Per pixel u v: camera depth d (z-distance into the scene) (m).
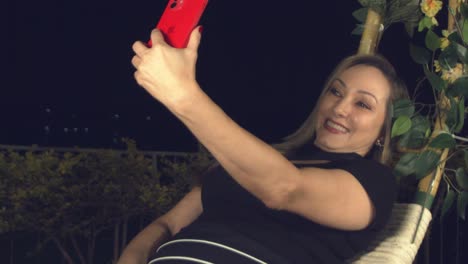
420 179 1.97
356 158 1.65
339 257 1.55
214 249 1.49
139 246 1.78
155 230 1.83
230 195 1.61
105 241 5.71
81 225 5.29
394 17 2.13
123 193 5.41
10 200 5.07
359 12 2.16
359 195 1.45
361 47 2.12
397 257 1.63
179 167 5.56
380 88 1.70
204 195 1.68
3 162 5.04
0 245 5.10
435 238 6.20
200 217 1.66
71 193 5.17
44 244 5.18
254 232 1.51
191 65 1.11
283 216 1.52
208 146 1.17
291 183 1.27
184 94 1.10
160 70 1.09
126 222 5.58
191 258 1.49
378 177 1.52
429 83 2.01
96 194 5.30
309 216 1.39
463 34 1.94
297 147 1.81
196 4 1.13
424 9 2.04
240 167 1.19
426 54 1.98
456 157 4.20
